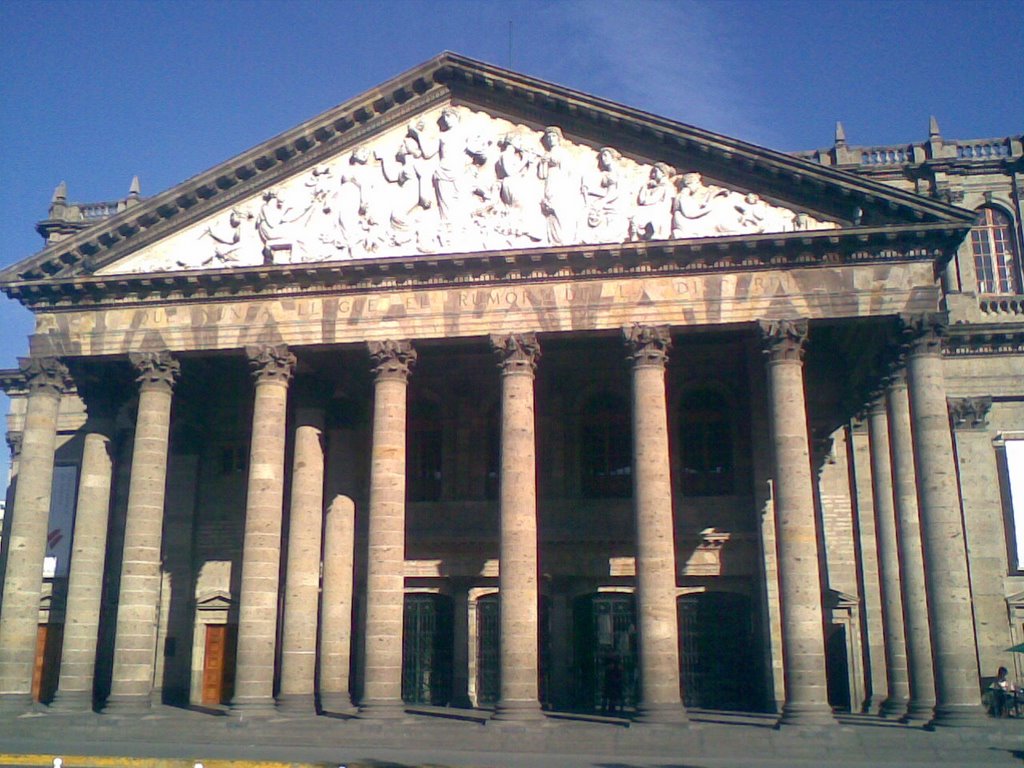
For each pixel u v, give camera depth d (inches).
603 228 1521.9
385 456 1504.7
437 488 1883.6
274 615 1508.4
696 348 1779.0
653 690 1360.7
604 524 1800.0
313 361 1699.1
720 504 1777.8
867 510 1727.4
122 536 1932.8
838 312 1450.5
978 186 1998.0
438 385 1909.4
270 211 1612.9
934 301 1432.1
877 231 1434.5
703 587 1747.0
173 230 1638.8
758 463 1726.1
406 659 1827.0
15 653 1514.5
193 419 1953.7
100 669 1856.5
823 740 1286.9
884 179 2027.6
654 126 1517.0
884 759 1218.6
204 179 1606.8
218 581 1911.9
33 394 1615.4
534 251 1501.0
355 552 1831.9
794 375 1443.2
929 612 1378.0
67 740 1385.3
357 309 1560.0
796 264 1472.7
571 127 1571.1
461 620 1804.9
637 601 1407.5
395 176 1596.9
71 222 2060.8
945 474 1390.3
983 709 1342.3
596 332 1496.1
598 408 1873.8
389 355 1528.1
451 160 1584.6
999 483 1818.4
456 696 1771.7
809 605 1368.1
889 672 1566.2
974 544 1798.7
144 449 1561.3
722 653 1731.1
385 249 1571.1
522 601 1414.9
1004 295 1909.4
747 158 1489.9
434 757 1211.2
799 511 1396.4
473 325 1523.1
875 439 1637.6
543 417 1852.9
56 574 1998.0
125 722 1438.2
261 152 1600.6
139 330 1611.7
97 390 1691.7
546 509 1814.7
